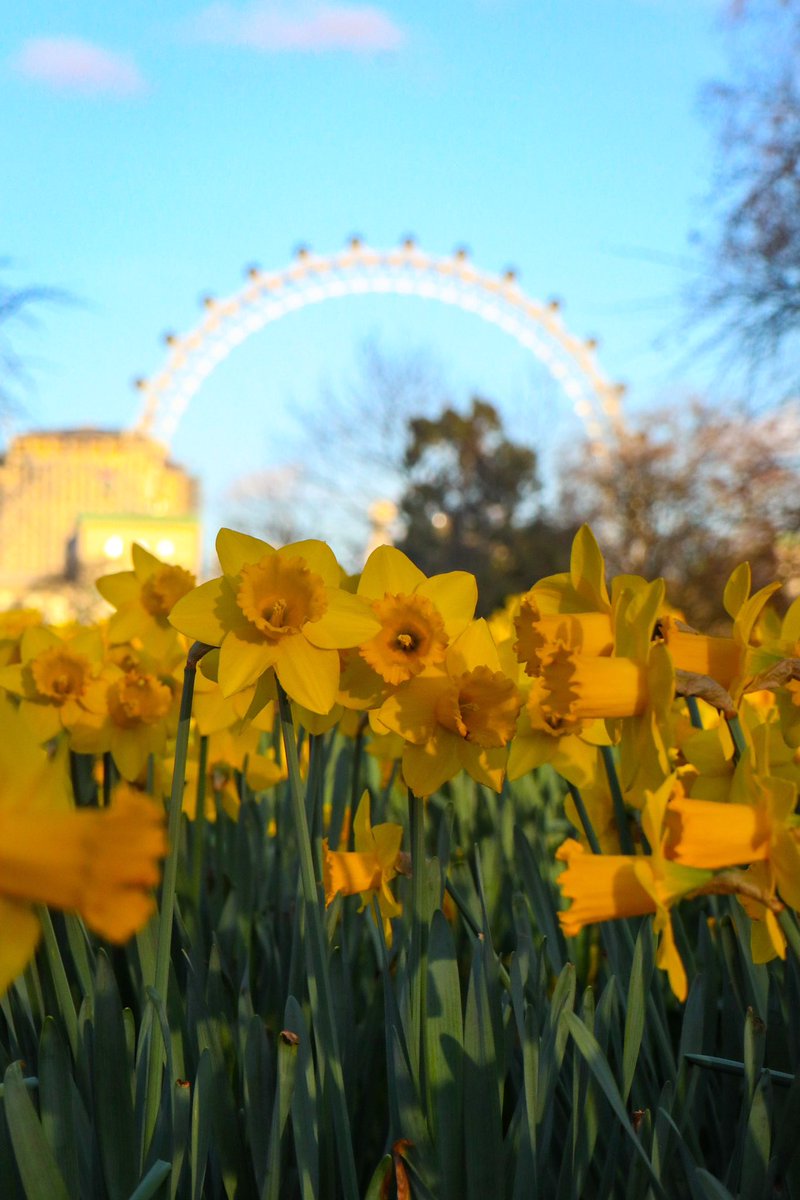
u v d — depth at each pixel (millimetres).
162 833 537
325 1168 1099
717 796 1029
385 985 1123
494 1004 1158
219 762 2023
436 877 1223
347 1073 1242
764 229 11891
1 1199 1013
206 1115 1068
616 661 955
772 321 11781
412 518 30984
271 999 1526
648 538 20609
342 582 1362
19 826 524
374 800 2262
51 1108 1015
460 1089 1068
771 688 1028
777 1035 1259
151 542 39906
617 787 1261
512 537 29875
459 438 30781
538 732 1260
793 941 923
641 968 1101
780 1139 1104
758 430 14625
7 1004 1260
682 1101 1159
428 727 1109
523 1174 1039
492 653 1163
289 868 1806
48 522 41625
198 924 1531
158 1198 1045
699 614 16484
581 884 806
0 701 574
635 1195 1076
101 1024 1035
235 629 1044
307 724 1171
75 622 3162
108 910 521
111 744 1700
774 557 14367
